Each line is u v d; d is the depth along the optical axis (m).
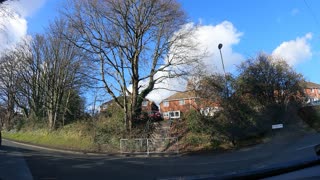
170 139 28.48
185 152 26.56
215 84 30.77
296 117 31.34
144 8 30.41
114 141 30.50
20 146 30.78
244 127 29.05
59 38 40.25
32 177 14.02
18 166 16.77
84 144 31.72
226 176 6.21
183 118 31.25
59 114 43.41
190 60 30.98
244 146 26.47
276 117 30.84
